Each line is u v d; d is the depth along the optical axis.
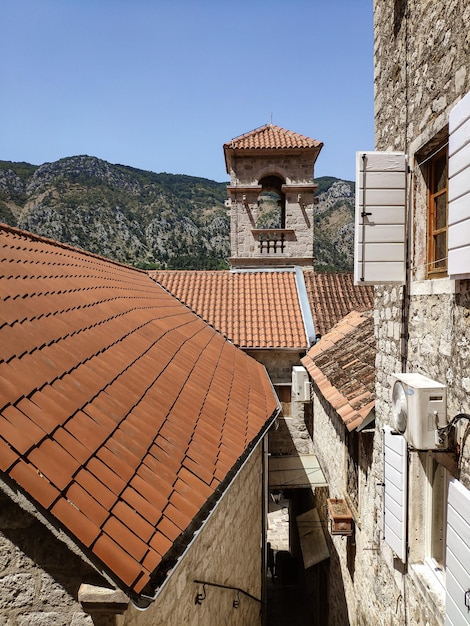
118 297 8.55
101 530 3.12
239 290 15.53
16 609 3.17
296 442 13.39
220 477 4.90
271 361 13.66
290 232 17.05
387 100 5.52
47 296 5.90
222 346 11.34
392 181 4.81
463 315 3.70
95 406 4.34
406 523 4.67
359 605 6.99
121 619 3.24
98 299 7.44
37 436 3.36
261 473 8.74
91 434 3.89
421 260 4.74
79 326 5.76
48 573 3.16
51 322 5.25
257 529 8.27
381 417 5.87
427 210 4.71
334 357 10.41
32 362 4.19
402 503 4.66
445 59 3.94
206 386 7.33
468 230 3.23
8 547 3.15
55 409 3.79
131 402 4.95
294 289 15.48
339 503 8.00
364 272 4.84
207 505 4.48
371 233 4.82
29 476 3.04
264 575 9.00
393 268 4.86
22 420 3.40
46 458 3.26
